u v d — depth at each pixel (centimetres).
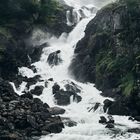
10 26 8675
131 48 6881
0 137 4662
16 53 8319
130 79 6462
